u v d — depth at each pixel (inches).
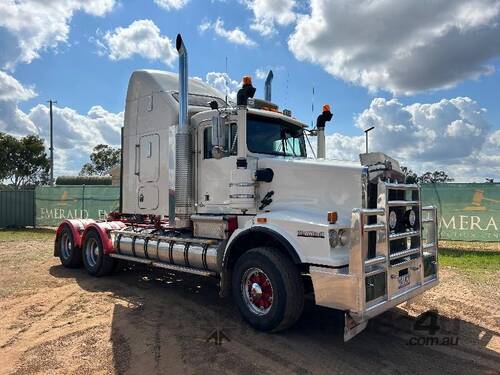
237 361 169.3
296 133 275.7
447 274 336.5
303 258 185.9
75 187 767.1
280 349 181.8
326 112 289.0
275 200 222.5
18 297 266.7
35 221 828.0
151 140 301.7
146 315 229.5
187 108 263.3
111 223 335.6
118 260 326.3
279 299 191.2
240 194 223.5
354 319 168.7
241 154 225.1
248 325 212.1
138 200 313.6
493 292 279.6
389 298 181.0
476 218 473.7
